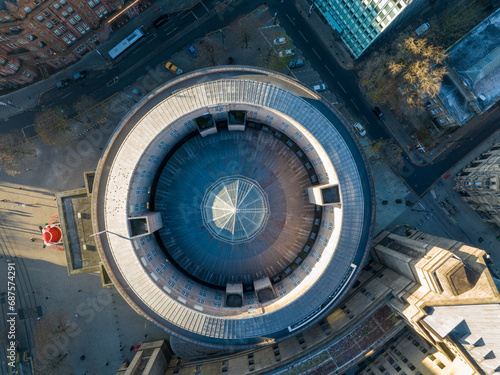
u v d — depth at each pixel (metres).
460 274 45.47
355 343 55.56
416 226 74.31
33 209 73.00
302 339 60.91
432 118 72.50
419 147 73.69
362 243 53.88
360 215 51.75
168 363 68.81
